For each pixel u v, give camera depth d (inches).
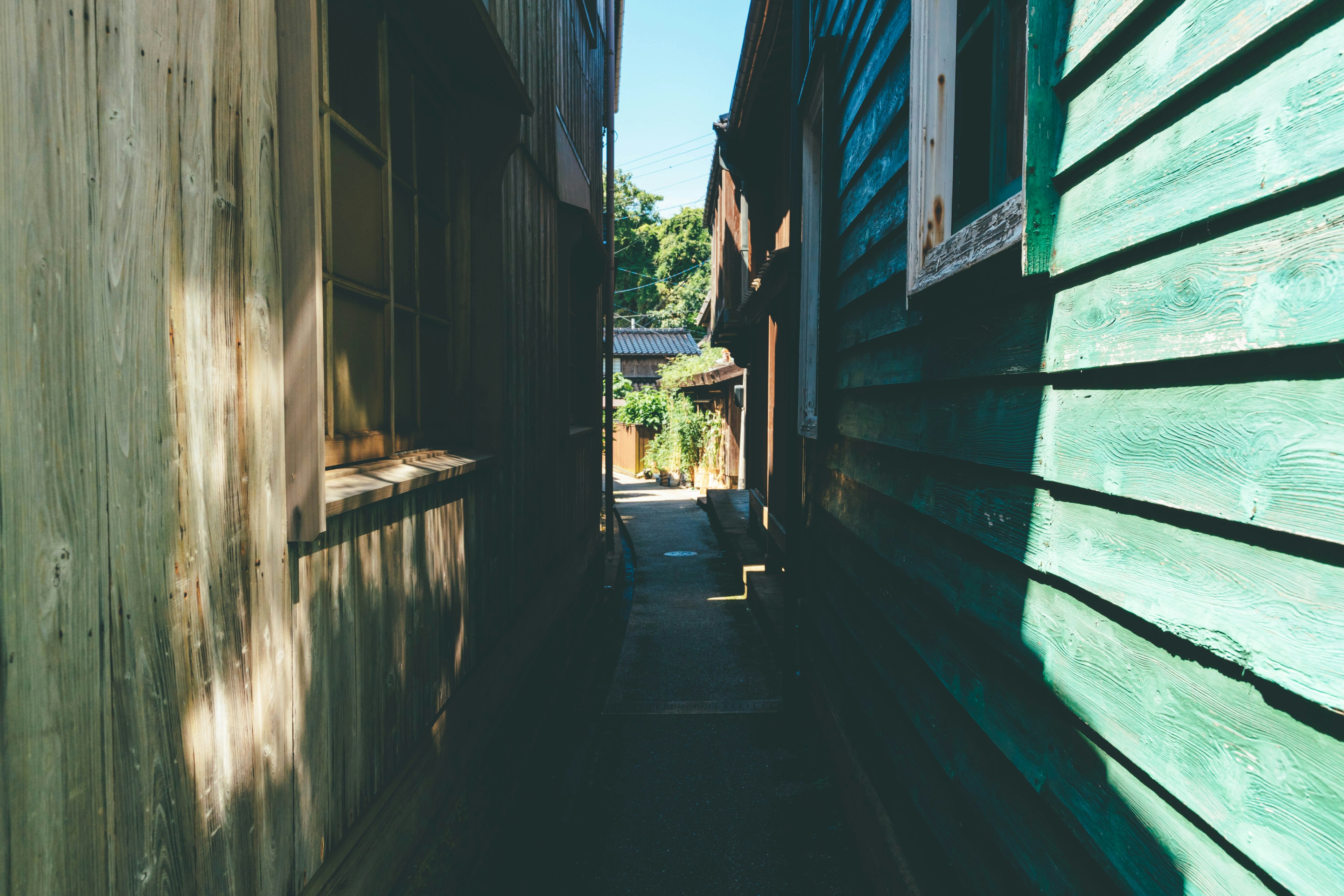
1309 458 30.4
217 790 41.5
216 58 41.8
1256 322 33.2
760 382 380.2
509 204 120.1
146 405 36.0
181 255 38.7
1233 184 34.6
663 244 1857.8
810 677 166.9
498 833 106.7
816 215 193.2
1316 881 29.7
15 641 28.2
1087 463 48.8
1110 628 46.3
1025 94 61.1
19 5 28.8
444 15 80.0
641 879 114.6
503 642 117.9
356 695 61.6
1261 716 33.2
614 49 323.9
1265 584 33.0
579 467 220.4
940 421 80.7
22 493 28.8
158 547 36.7
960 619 73.0
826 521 152.0
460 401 103.5
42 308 29.9
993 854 64.7
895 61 102.7
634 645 237.6
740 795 140.5
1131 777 43.8
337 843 58.3
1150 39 41.7
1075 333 50.6
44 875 29.2
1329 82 29.1
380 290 74.4
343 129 64.4
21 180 28.9
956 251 71.4
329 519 57.1
